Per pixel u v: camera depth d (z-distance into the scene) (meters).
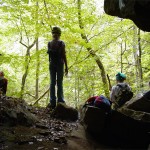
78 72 15.15
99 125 5.53
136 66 16.30
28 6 10.77
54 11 11.18
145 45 17.02
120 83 6.40
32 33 12.84
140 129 5.47
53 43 7.58
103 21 13.62
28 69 12.34
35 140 4.76
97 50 13.44
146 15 4.35
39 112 7.03
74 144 5.04
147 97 5.68
